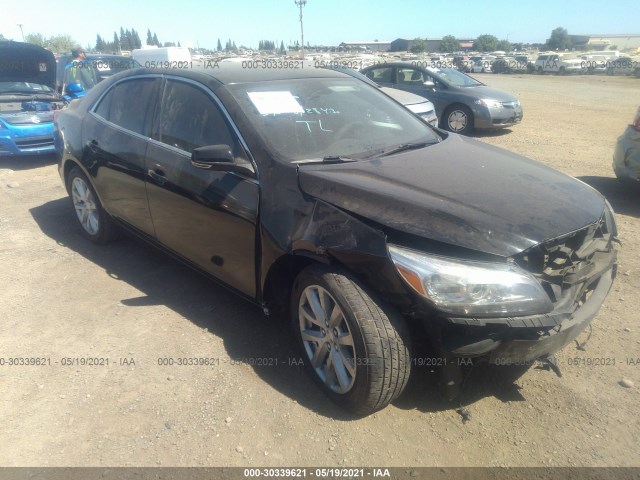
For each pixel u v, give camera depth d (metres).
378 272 2.52
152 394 3.00
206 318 3.74
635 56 47.66
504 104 11.30
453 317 2.36
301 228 2.83
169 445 2.65
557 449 2.59
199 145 3.51
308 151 3.25
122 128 4.24
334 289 2.65
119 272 4.47
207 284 4.24
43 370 3.22
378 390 2.59
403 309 2.50
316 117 3.55
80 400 2.97
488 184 2.93
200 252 3.63
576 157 8.59
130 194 4.15
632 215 5.68
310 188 2.88
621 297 3.93
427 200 2.69
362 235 2.58
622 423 2.74
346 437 2.68
